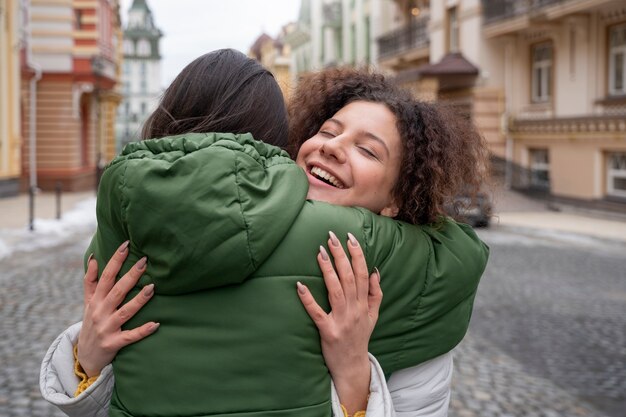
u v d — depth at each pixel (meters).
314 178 1.45
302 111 1.66
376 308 1.29
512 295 8.40
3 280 8.59
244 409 1.18
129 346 1.24
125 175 1.17
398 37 31.03
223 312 1.19
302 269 1.22
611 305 7.92
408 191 1.48
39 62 26.25
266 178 1.22
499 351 5.84
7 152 22.02
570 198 20.94
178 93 1.43
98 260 1.32
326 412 1.23
